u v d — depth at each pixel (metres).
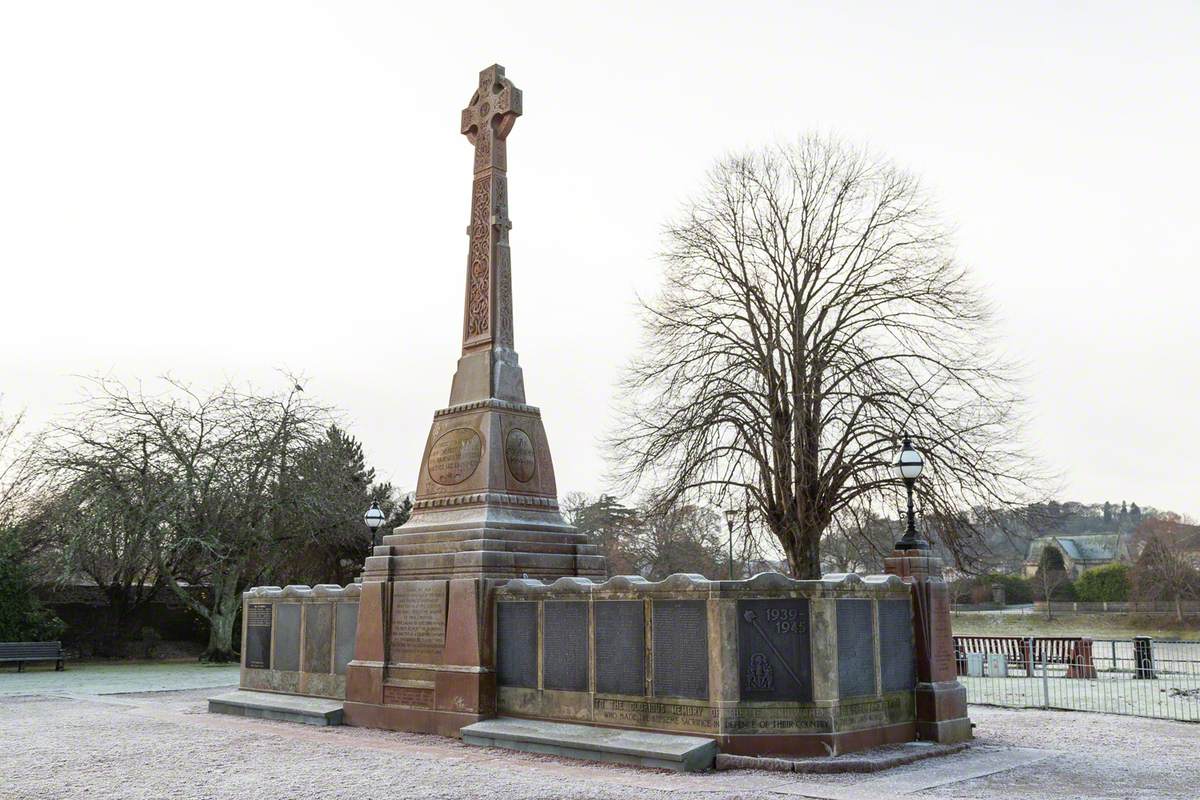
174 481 34.09
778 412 30.92
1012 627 66.06
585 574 16.84
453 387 17.97
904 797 10.29
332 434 38.31
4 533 35.06
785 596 12.68
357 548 40.31
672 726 13.04
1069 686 24.78
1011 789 10.95
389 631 16.83
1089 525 128.12
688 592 13.07
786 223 32.94
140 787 11.29
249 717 18.55
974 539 30.42
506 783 11.29
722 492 32.22
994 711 19.61
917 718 14.03
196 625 39.59
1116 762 12.98
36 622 34.38
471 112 18.78
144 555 34.25
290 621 19.38
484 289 17.94
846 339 30.84
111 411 34.25
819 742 12.34
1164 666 32.50
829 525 31.30
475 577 15.59
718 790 10.68
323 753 13.82
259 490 35.09
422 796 10.58
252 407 35.81
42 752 14.06
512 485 16.91
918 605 14.24
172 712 19.56
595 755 12.99
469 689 15.20
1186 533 86.94
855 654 13.02
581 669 14.22
